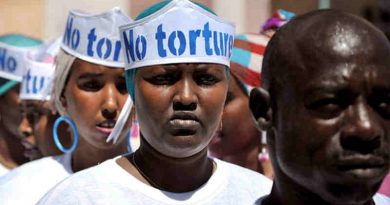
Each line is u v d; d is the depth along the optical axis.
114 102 3.04
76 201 2.39
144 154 2.48
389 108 1.76
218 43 2.51
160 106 2.42
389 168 1.76
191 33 2.47
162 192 2.46
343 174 1.73
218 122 2.49
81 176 2.47
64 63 3.14
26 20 5.48
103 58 3.04
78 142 3.14
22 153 4.23
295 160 1.79
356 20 1.79
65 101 3.21
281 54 1.82
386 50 1.78
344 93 1.74
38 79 3.80
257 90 1.87
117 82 3.06
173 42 2.45
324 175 1.75
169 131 2.42
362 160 1.72
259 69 3.36
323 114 1.75
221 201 2.54
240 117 3.35
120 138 3.04
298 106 1.77
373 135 1.71
